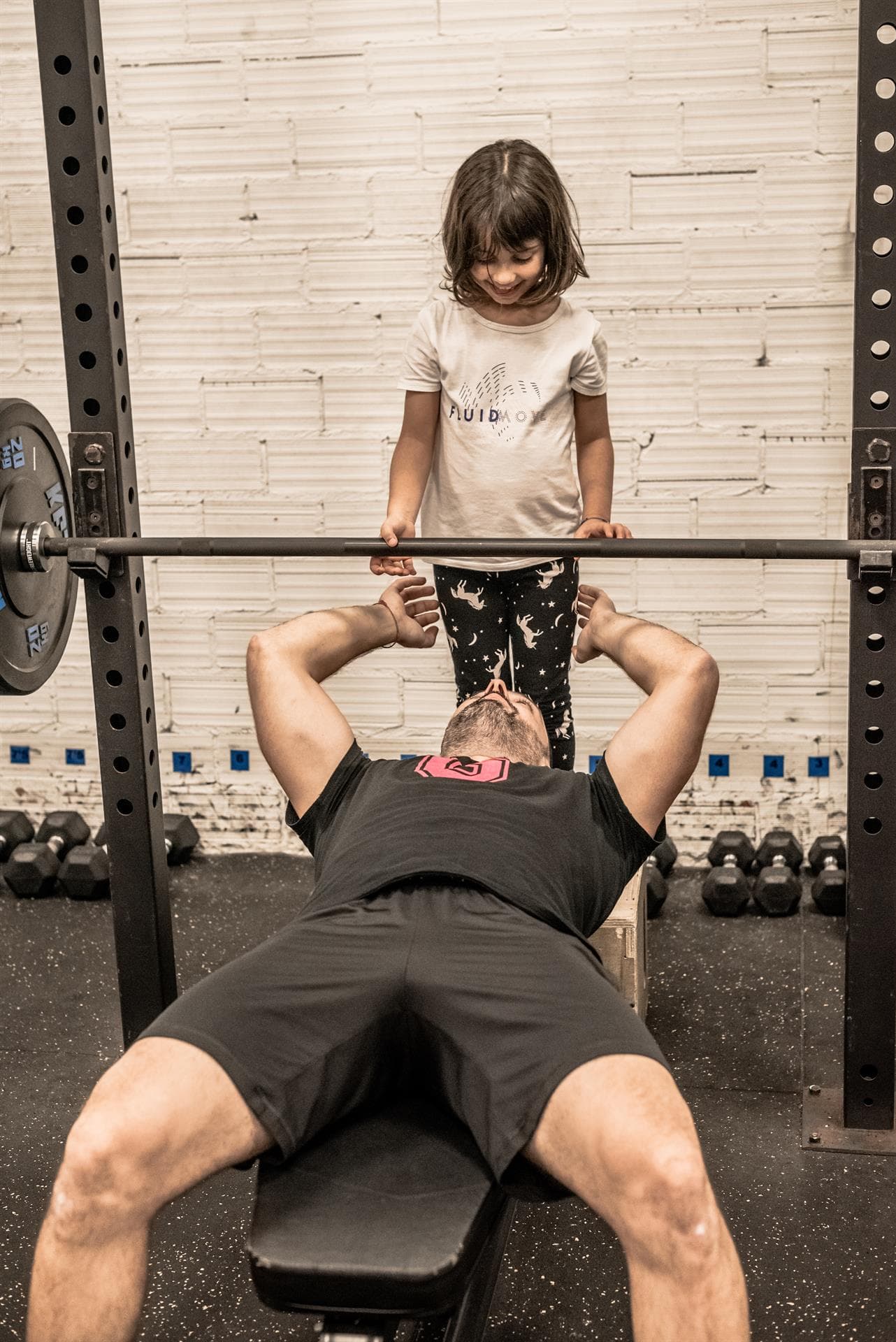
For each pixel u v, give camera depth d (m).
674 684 1.78
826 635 3.04
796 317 2.90
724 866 3.02
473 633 2.50
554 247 2.14
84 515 2.06
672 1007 2.56
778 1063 2.37
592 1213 2.00
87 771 3.40
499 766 1.78
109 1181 1.27
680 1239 1.21
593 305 2.95
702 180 2.86
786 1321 1.77
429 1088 1.49
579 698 3.14
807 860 3.14
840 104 2.78
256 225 3.00
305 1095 1.39
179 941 2.88
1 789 3.44
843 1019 2.48
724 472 3.01
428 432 2.37
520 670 2.51
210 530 3.20
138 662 2.12
